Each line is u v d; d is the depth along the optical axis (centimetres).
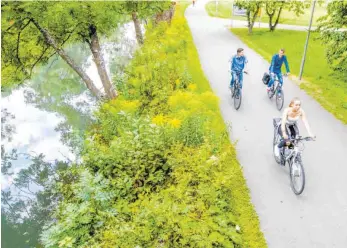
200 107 921
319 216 624
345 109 1055
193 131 823
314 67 1605
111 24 1466
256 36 2483
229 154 812
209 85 1298
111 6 1300
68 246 596
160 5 2086
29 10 1020
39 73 2408
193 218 584
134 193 720
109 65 2234
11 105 1889
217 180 657
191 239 545
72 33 1320
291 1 2547
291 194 684
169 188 681
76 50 2917
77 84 2148
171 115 963
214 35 2436
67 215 692
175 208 584
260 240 575
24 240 816
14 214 916
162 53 1606
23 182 1065
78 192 748
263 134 924
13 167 1184
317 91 1218
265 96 1178
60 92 2036
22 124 1584
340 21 1245
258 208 652
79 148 1095
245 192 693
